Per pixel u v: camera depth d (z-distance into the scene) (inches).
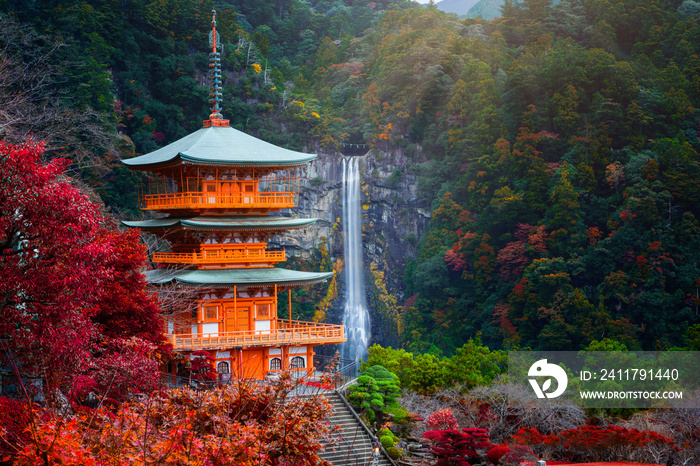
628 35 7101.4
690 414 2032.5
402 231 6584.6
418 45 7313.0
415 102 6884.8
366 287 6574.8
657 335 4522.6
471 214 5954.7
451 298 5570.9
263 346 2082.9
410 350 5605.3
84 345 952.9
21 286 842.8
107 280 1174.3
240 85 6663.4
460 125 6471.5
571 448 1843.0
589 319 4475.9
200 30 6619.1
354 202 6697.8
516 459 1642.5
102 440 706.2
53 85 4028.1
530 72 6215.6
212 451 761.6
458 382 2190.0
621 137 5590.6
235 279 2054.6
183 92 5984.3
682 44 6363.2
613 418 2103.8
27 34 3789.4
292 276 2158.0
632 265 4781.0
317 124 6825.8
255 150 2191.2
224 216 2155.5
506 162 5728.3
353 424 1701.5
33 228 850.1
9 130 1737.2
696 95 6072.8
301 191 6417.3
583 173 5305.1
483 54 7042.3
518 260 5137.8
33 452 642.2
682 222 4845.0
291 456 913.5
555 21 7529.5
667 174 5078.7
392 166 6732.3
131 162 2274.9
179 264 2225.6
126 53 5561.0
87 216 887.1
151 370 1099.3
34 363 857.5
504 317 4977.9
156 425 863.7
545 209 5290.4
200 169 2113.7
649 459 1791.3
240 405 964.6
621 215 4884.4
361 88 7770.7
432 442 1716.3
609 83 5826.8
